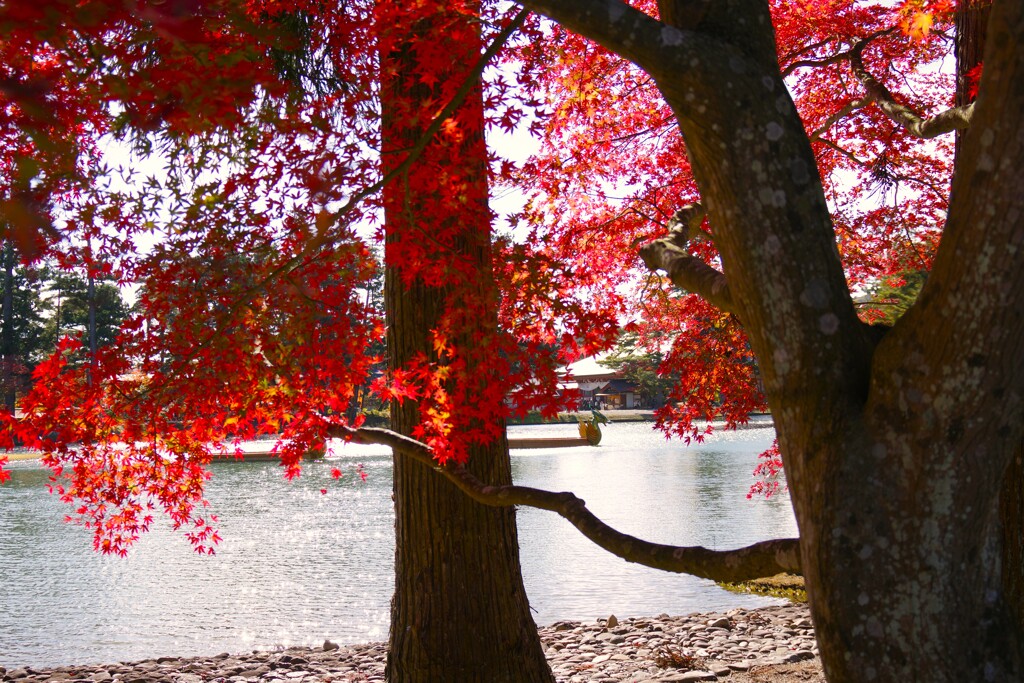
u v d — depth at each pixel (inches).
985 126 80.5
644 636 319.0
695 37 92.0
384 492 885.8
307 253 154.7
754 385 274.4
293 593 438.0
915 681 83.0
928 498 84.6
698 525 613.3
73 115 96.1
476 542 216.8
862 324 94.5
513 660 218.2
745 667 266.5
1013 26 78.0
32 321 2139.5
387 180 148.6
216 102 86.0
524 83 180.2
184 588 454.0
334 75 155.5
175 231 150.7
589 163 264.2
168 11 60.7
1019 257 79.9
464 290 169.9
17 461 1330.0
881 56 263.9
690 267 114.3
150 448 182.9
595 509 706.8
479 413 167.8
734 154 92.0
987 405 83.0
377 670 286.7
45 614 403.5
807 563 90.0
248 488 944.9
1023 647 87.0
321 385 166.9
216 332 155.3
